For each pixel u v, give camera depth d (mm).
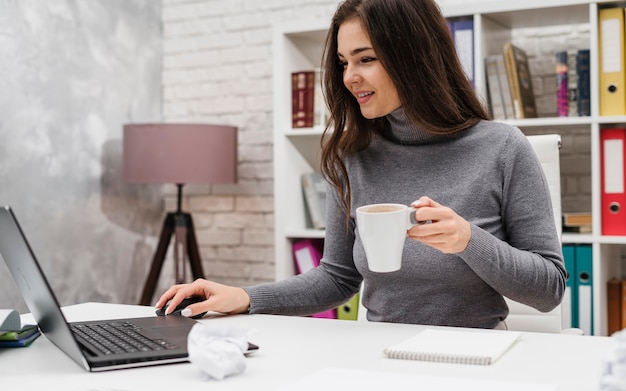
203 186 3715
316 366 985
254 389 878
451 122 1522
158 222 3730
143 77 3641
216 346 934
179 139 3084
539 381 893
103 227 3367
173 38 3766
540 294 1343
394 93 1491
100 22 3350
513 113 2656
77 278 3213
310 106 2963
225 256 3670
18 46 2922
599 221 2496
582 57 2562
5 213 970
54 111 3094
